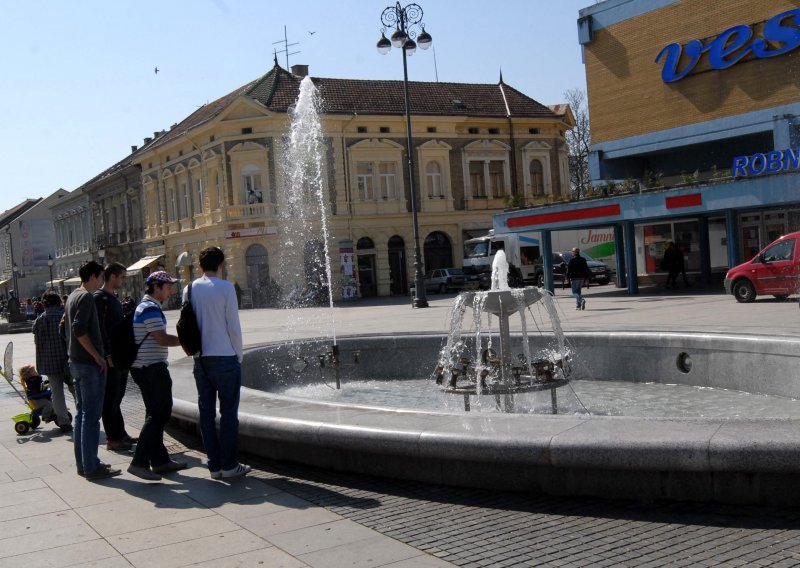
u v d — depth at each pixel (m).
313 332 23.14
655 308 22.05
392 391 11.92
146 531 5.58
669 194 26.78
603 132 34.72
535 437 5.68
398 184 50.03
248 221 46.88
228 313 6.84
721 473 5.21
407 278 50.53
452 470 6.13
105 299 8.52
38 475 7.58
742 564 4.27
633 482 5.46
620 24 33.62
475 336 12.74
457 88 54.41
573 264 23.73
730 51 29.69
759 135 30.66
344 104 49.09
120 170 61.53
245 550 5.04
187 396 9.07
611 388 10.98
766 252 21.47
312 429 6.70
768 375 9.68
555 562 4.51
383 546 4.95
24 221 93.44
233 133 46.78
